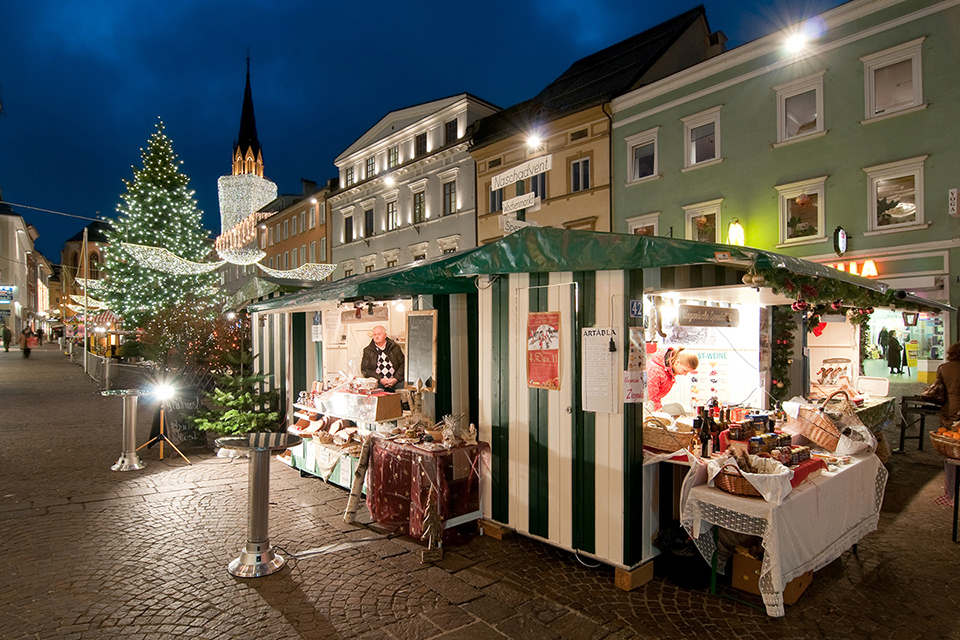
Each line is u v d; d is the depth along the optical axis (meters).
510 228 5.25
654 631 3.36
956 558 4.54
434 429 5.07
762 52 14.89
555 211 20.02
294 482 6.67
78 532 4.84
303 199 36.50
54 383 17.56
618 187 18.30
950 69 12.00
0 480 6.45
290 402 8.10
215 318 10.06
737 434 4.13
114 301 23.09
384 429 5.54
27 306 54.53
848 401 5.34
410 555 4.49
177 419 8.88
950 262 11.99
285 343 8.32
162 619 3.40
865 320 7.50
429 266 4.87
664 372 5.02
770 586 3.40
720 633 3.35
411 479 4.83
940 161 12.12
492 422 4.90
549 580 4.05
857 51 13.30
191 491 6.18
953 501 5.49
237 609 3.55
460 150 24.50
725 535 3.94
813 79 14.00
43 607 3.51
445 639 3.23
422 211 27.11
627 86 17.95
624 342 3.96
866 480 4.62
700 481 3.86
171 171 23.86
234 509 5.55
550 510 4.41
